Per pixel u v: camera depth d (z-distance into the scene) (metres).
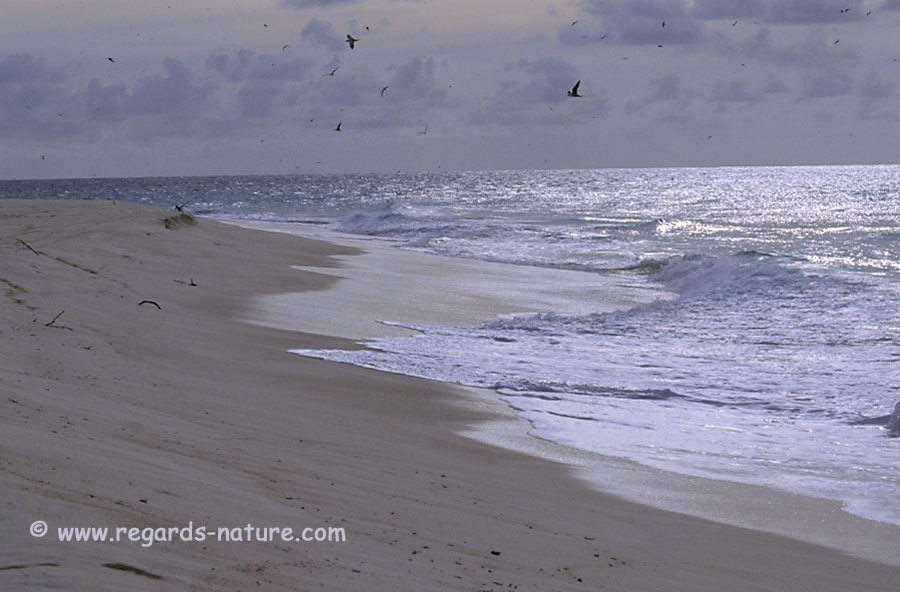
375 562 7.26
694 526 10.30
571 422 15.44
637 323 25.23
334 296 29.22
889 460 13.46
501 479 11.71
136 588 5.48
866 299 26.86
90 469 8.27
